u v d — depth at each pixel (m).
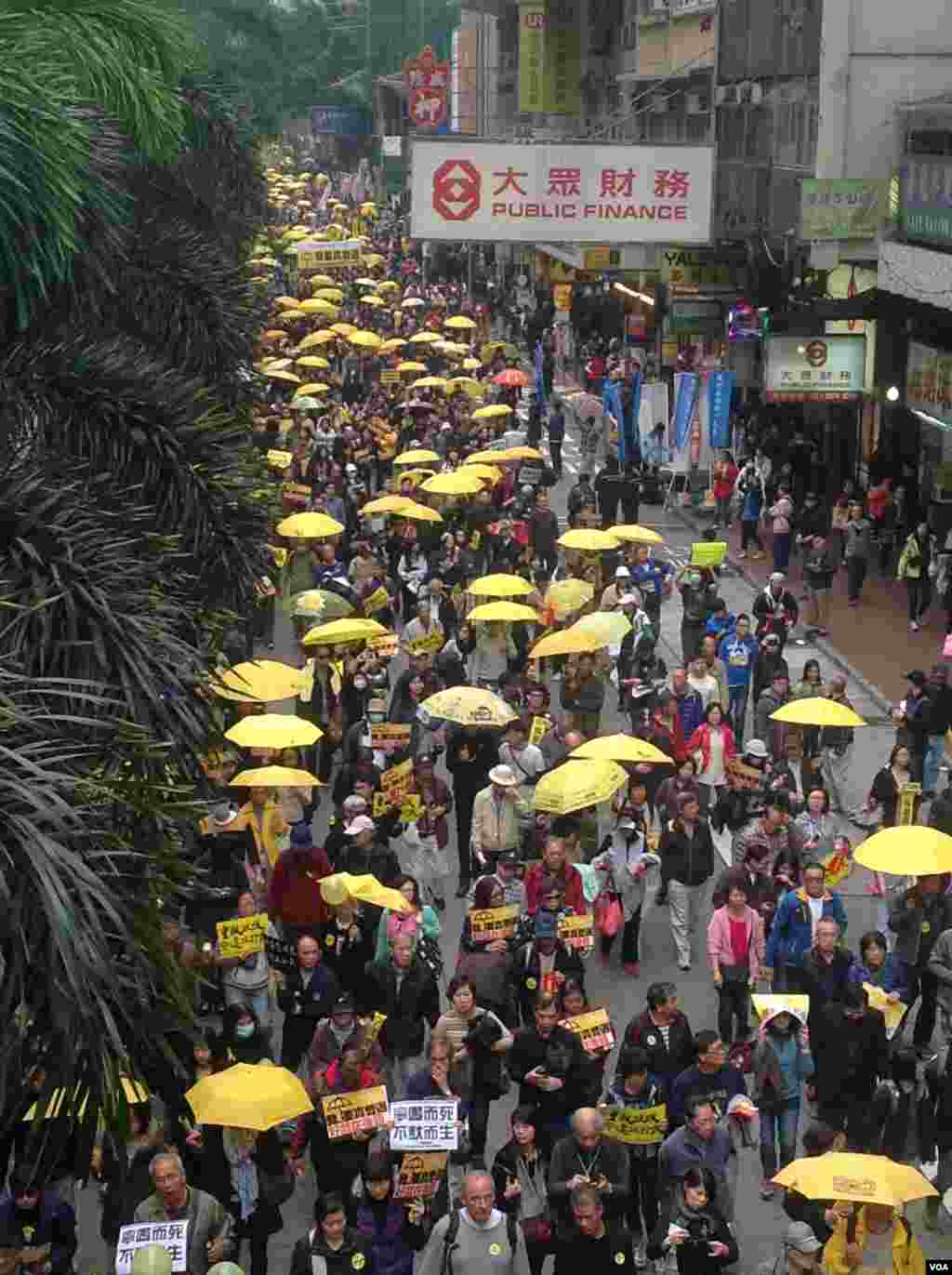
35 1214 12.98
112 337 17.97
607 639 28.41
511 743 22.56
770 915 19.05
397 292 86.38
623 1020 19.70
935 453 42.16
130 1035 9.60
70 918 8.42
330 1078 14.71
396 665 32.84
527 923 17.22
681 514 47.94
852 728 24.66
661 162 49.50
